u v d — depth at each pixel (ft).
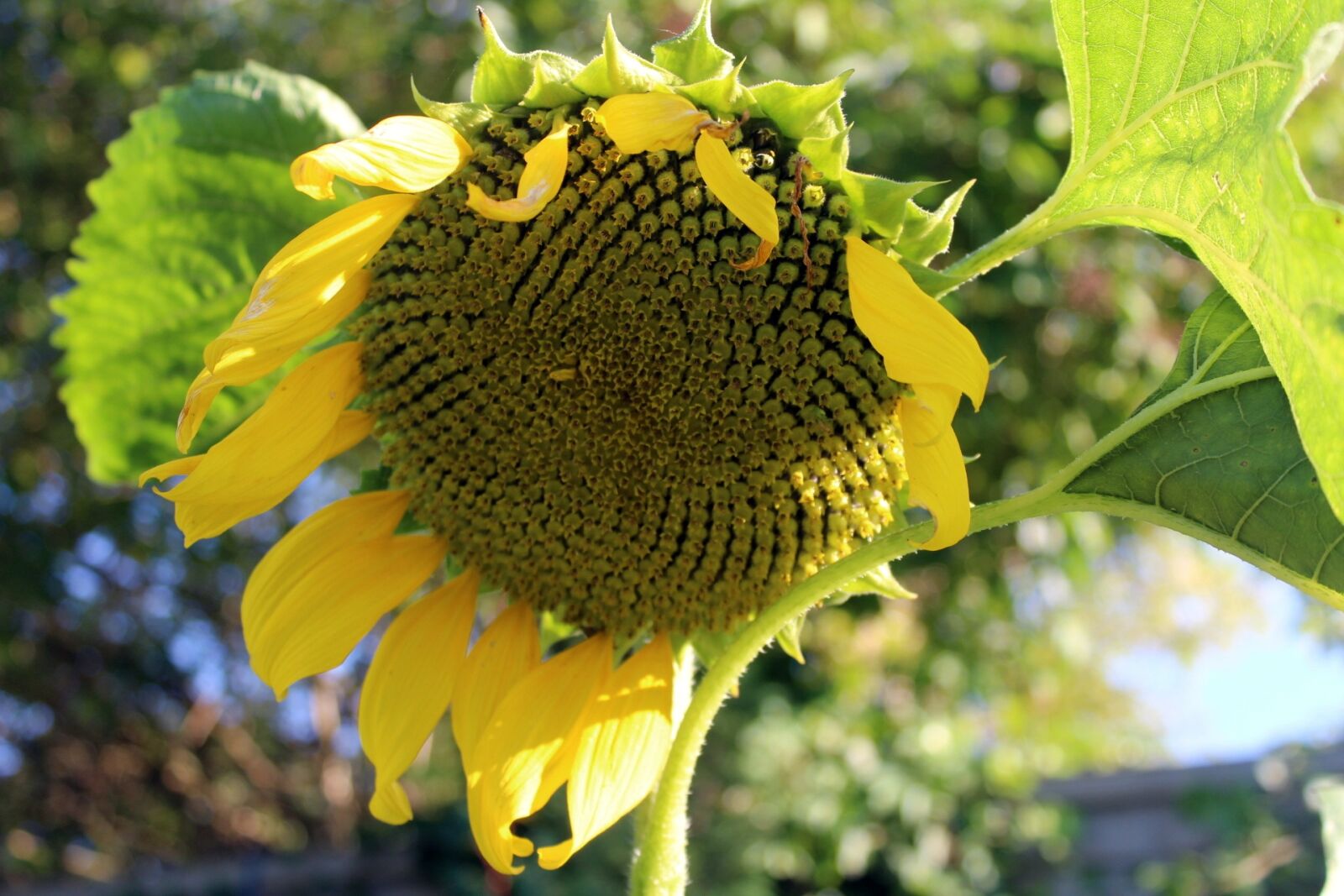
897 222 2.11
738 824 6.74
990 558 6.42
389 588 2.31
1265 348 1.86
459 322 2.23
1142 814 7.75
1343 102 6.03
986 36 5.50
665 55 2.10
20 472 8.22
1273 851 7.31
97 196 2.67
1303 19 1.86
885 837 6.98
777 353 2.18
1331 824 2.19
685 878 2.14
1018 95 5.36
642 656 2.27
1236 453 2.06
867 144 5.28
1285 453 2.04
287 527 8.48
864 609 6.20
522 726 2.23
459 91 5.27
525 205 2.05
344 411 2.29
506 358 2.23
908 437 2.12
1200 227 1.98
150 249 2.70
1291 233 1.73
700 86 2.08
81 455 8.17
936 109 5.41
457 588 2.33
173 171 2.66
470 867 7.93
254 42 7.75
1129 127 2.04
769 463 2.20
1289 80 1.87
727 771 6.77
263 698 10.09
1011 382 5.65
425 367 2.25
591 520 2.26
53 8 7.88
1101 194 2.08
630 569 2.27
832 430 2.19
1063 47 2.03
